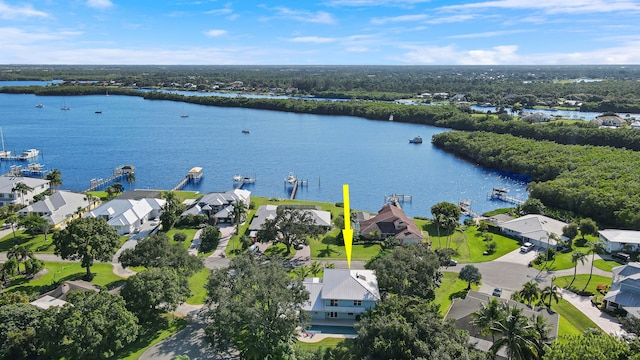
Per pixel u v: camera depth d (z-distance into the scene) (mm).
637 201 131750
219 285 75938
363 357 60031
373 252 115312
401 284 82188
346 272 87375
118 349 71312
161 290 75375
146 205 139500
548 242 113375
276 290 68688
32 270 95312
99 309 67438
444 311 83500
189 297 88125
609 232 119250
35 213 128625
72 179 188625
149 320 79688
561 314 84875
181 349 72500
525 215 138375
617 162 174375
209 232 117500
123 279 97250
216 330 68312
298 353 67500
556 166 182000
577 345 53719
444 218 125312
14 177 155500
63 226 128375
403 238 120312
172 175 197000
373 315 68562
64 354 67062
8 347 66812
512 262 109750
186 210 140250
